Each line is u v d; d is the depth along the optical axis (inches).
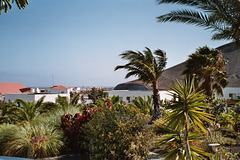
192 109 149.9
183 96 152.9
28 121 345.4
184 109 151.6
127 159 210.1
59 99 491.2
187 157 153.9
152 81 531.2
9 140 253.8
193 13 281.0
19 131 261.9
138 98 578.9
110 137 208.5
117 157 209.9
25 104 384.5
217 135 296.0
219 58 520.4
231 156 203.6
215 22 273.7
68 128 270.2
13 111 382.0
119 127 216.2
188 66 514.6
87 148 256.4
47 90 2126.0
